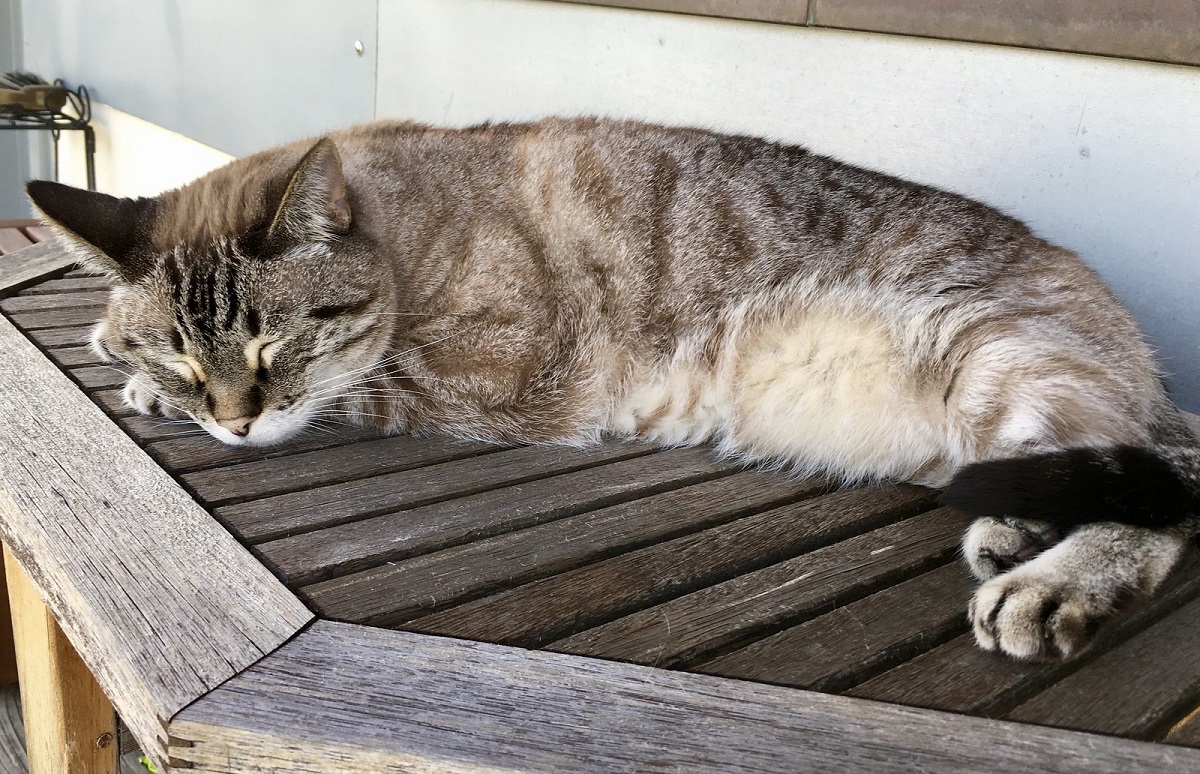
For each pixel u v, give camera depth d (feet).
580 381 2.16
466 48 3.40
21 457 1.89
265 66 4.32
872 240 2.16
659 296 2.20
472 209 2.20
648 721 1.48
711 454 2.15
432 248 2.17
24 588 1.92
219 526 1.75
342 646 1.55
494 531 1.82
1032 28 2.33
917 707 1.53
